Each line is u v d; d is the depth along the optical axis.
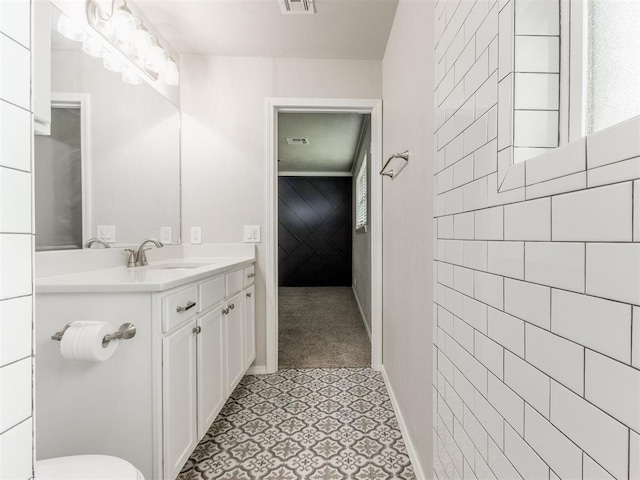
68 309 1.04
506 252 0.61
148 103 1.86
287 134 3.82
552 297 0.48
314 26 1.90
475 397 0.75
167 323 1.06
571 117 0.55
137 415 1.03
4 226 0.42
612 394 0.38
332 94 2.27
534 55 0.59
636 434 0.34
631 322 0.35
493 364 0.66
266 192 2.27
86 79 1.37
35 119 0.77
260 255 2.28
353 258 5.46
